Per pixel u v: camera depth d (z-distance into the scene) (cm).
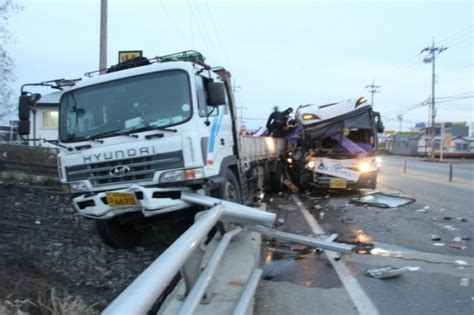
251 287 426
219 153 671
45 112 2406
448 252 684
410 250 695
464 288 524
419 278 560
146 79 612
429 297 495
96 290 793
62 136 629
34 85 653
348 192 1422
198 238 319
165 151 568
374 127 1371
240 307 372
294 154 1439
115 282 803
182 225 833
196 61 643
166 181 564
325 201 1241
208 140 613
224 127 714
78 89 636
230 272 506
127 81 618
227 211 503
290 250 693
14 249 1031
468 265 615
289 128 1555
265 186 1284
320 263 625
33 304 662
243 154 886
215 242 627
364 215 1008
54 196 1184
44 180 1390
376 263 623
